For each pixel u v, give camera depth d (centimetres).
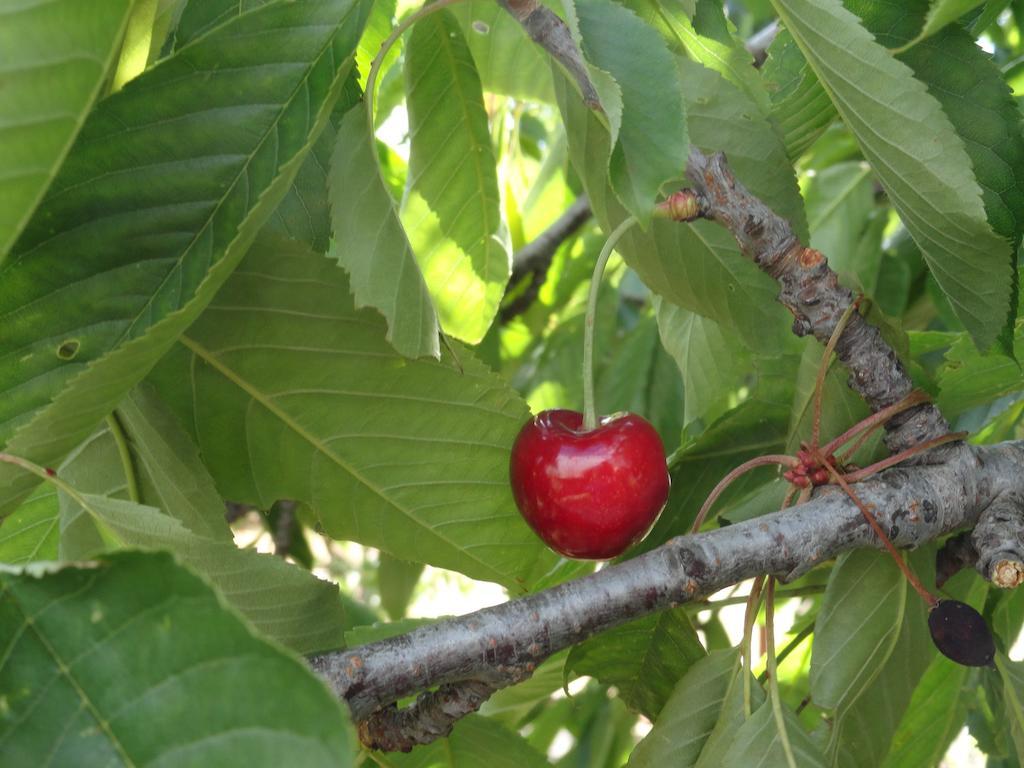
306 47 23
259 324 26
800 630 36
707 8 29
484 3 35
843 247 50
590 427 26
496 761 30
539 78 37
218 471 28
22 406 23
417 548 29
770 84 31
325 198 27
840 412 29
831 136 52
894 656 28
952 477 27
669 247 30
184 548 23
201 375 27
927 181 26
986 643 25
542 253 52
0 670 19
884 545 26
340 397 27
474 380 27
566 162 53
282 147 24
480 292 34
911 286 49
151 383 26
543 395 54
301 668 18
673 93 22
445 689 25
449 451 28
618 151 22
